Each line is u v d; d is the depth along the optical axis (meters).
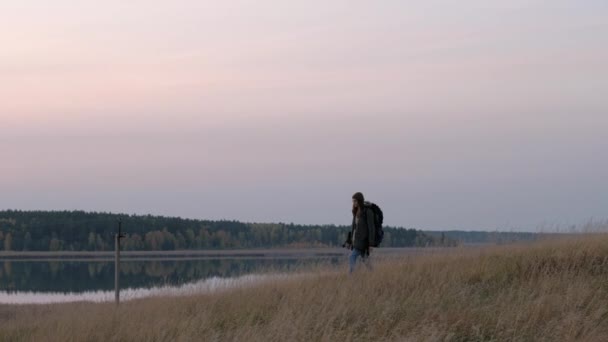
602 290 10.80
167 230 119.25
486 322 9.60
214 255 100.38
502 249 14.88
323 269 15.38
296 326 9.64
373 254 15.28
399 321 9.93
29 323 15.31
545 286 10.95
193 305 12.97
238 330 10.15
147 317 11.98
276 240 118.25
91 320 12.19
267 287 13.49
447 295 11.22
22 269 73.44
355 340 9.26
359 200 14.46
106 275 63.25
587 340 8.46
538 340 8.71
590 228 15.80
